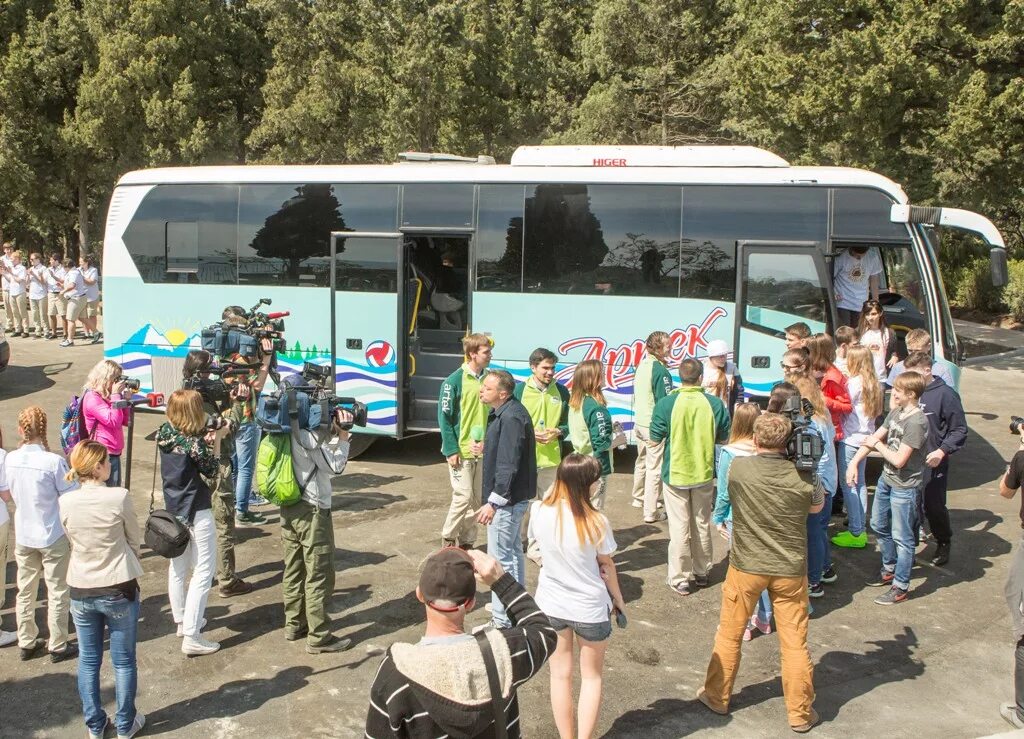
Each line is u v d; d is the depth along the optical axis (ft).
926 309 32.63
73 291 63.87
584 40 104.32
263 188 38.06
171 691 18.33
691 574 23.61
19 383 51.83
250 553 26.20
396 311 36.40
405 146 87.92
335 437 20.22
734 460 17.43
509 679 10.05
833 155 65.62
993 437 42.01
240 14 111.65
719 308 33.60
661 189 33.94
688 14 91.35
